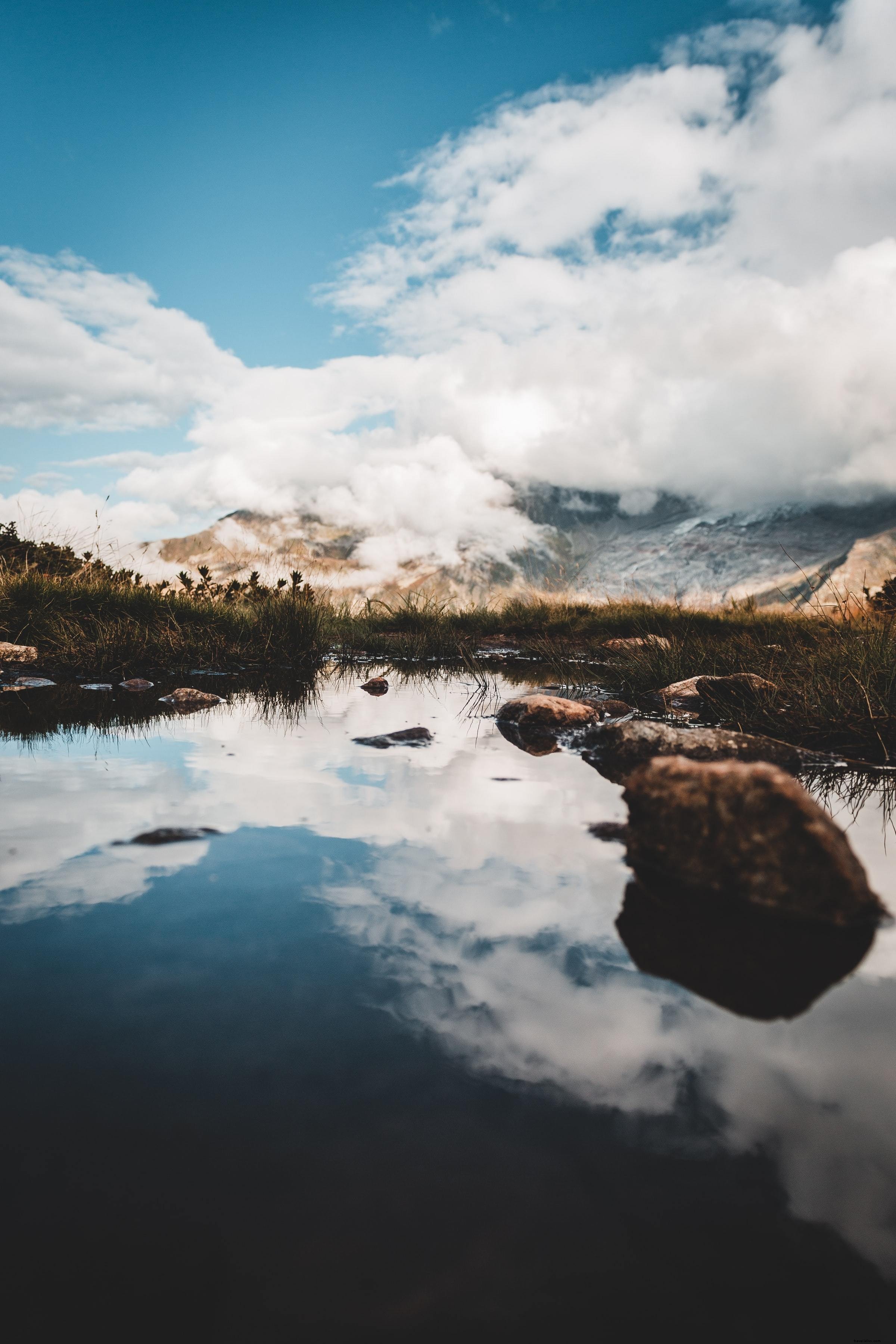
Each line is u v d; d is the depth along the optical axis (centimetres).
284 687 656
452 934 160
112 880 185
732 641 752
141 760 331
